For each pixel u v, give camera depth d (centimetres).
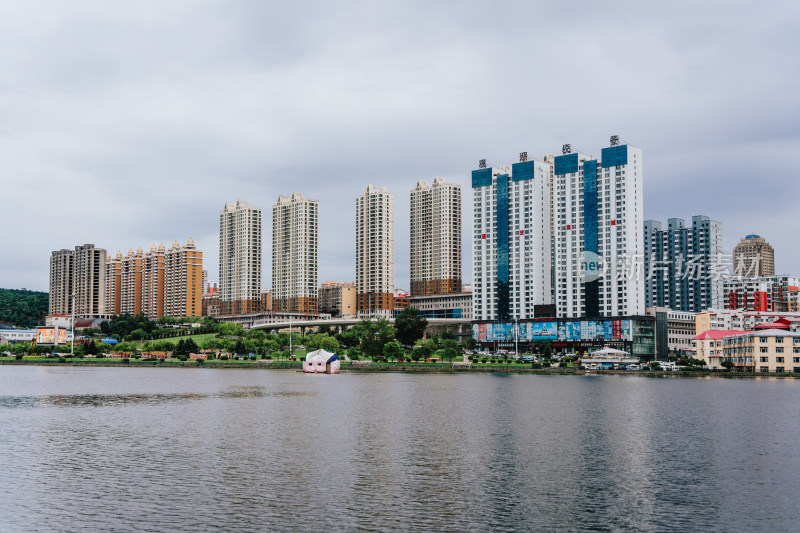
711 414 14638
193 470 8762
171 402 16575
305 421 13088
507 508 7238
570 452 10094
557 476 8575
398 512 7075
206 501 7394
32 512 7019
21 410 14900
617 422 13275
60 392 19438
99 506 7219
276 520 6812
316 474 8588
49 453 9812
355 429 12094
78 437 11181
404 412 14550
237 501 7400
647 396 18838
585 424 12950
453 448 10338
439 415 14075
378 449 10212
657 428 12512
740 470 8956
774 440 11256
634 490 7950
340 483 8156
